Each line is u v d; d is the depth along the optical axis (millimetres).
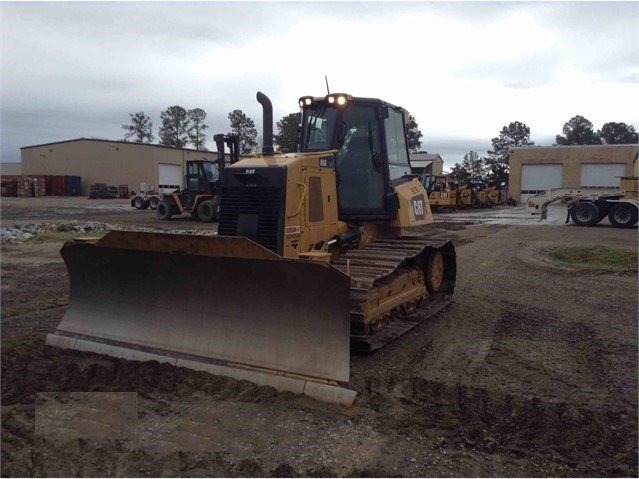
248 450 4223
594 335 7320
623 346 6836
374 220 7438
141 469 3963
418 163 58594
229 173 6523
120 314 6516
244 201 6402
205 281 5902
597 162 50219
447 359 6305
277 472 3920
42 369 5852
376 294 6574
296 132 7625
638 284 10883
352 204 7316
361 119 7414
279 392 5219
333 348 5285
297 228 6383
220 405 4992
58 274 11516
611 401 5164
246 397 5141
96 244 6348
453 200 39719
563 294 9914
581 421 4727
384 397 5195
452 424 4648
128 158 58031
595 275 11898
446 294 9180
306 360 5348
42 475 3889
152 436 4438
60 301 9055
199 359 5785
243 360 5605
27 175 60156
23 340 6812
